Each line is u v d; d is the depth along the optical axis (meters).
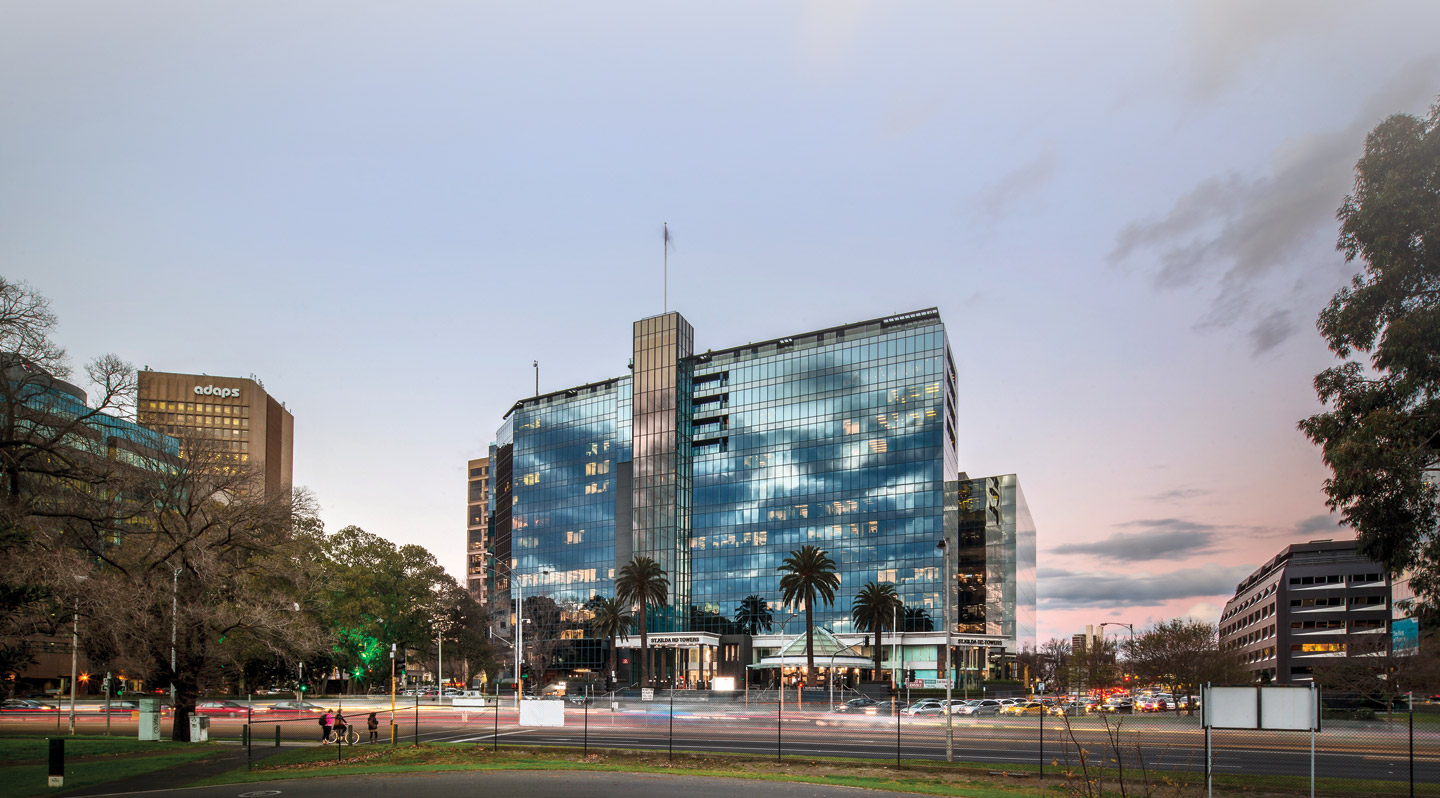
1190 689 78.62
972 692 109.75
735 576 144.25
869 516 133.88
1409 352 25.16
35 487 36.22
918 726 50.44
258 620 41.75
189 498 41.50
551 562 168.38
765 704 83.75
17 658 34.00
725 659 140.12
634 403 156.62
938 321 134.62
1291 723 18.33
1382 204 25.77
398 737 43.16
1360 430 25.84
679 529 148.75
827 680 115.00
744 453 148.25
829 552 135.88
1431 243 25.25
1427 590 26.42
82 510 37.66
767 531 142.75
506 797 21.97
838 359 142.25
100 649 40.94
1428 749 33.94
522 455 179.50
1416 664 70.44
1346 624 137.62
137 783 25.92
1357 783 24.02
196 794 23.42
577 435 170.12
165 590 39.44
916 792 22.69
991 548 138.50
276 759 32.16
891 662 126.50
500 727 50.34
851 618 131.75
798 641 101.75
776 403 146.88
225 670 56.91
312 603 62.62
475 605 118.56
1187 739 38.91
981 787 23.81
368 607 93.38
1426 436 25.44
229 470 44.75
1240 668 84.50
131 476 39.44
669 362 154.75
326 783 25.25
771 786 23.88
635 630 147.25
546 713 45.16
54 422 37.12
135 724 54.19
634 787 23.70
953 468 140.25
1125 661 109.88
